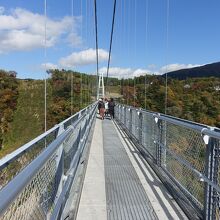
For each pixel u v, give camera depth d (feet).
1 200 3.13
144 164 20.38
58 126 8.84
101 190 14.65
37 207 5.43
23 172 4.14
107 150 26.00
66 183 9.17
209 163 9.73
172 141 14.67
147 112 22.72
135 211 11.96
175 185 14.15
